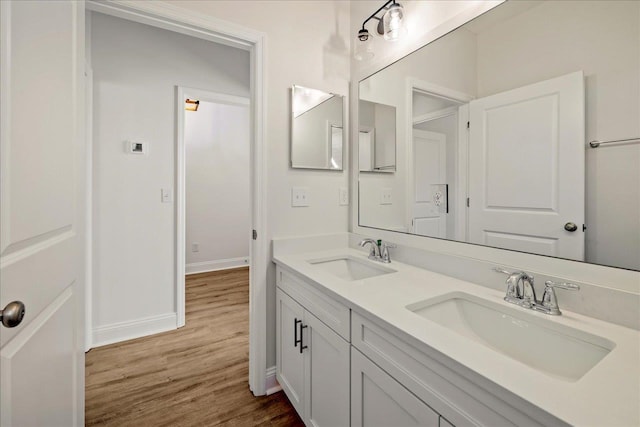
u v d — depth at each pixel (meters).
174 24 1.39
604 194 0.84
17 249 0.65
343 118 1.87
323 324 1.16
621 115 0.81
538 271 0.98
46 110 0.78
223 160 4.43
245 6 1.53
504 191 1.08
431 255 1.34
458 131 1.24
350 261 1.68
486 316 0.98
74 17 0.97
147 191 2.30
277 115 1.63
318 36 1.76
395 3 1.40
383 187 1.64
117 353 2.04
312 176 1.76
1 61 0.59
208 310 2.83
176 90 2.42
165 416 1.45
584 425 0.45
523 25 1.02
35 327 0.72
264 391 1.62
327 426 1.16
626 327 0.78
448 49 1.27
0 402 0.57
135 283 2.27
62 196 0.89
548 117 0.96
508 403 0.54
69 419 0.95
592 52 0.86
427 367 0.71
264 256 1.61
